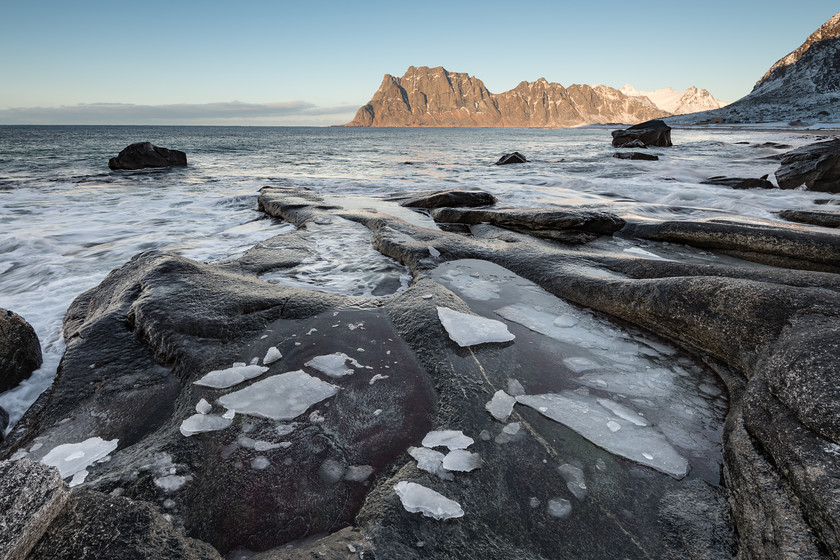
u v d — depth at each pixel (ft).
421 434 7.49
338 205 29.09
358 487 6.42
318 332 10.94
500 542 5.51
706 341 10.18
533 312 12.57
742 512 5.78
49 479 4.84
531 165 67.10
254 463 6.77
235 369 9.19
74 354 9.95
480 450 7.02
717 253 19.31
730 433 7.29
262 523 5.85
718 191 39.50
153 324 10.59
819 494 5.20
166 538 4.97
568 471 6.65
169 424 7.83
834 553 4.69
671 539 5.61
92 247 21.71
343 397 8.41
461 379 8.92
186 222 27.84
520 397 8.44
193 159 85.61
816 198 34.65
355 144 160.25
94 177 53.16
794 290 9.79
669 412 8.19
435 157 93.09
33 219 28.48
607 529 5.74
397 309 12.13
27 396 9.21
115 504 5.16
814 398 6.45
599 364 9.85
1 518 4.22
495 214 23.68
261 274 15.71
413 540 5.43
